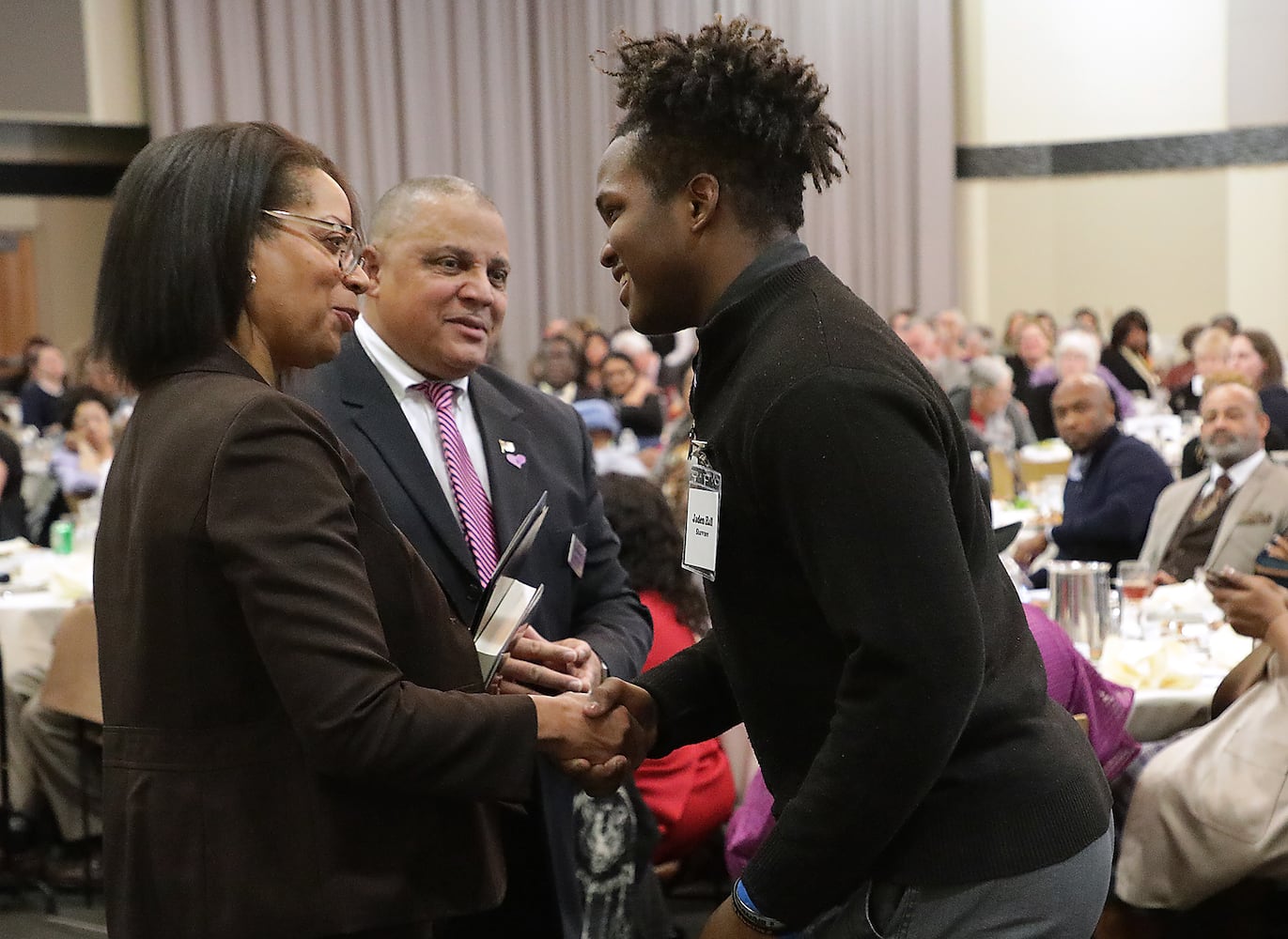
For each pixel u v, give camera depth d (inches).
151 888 47.3
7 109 393.7
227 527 45.8
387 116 433.4
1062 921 46.9
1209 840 93.4
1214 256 457.4
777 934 47.4
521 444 81.0
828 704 48.1
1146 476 168.7
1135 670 109.0
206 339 49.5
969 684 42.9
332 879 47.6
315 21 423.2
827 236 470.9
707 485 48.5
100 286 50.8
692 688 60.2
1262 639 97.3
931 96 467.2
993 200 484.1
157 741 47.7
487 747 50.1
